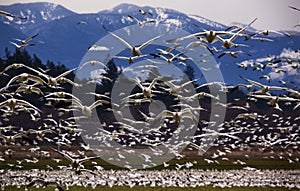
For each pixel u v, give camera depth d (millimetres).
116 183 94000
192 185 93125
